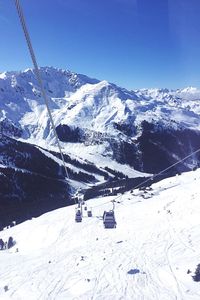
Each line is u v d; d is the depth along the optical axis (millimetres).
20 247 118812
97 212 141125
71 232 117875
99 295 57156
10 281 74500
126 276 65188
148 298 53312
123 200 156000
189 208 114000
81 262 80000
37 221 144375
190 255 72125
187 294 52094
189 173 187625
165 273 63469
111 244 94062
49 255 96750
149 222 111188
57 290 63312
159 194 151750
